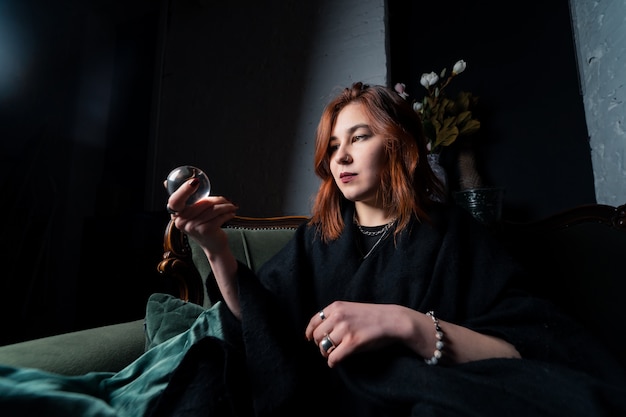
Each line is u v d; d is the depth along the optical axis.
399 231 0.66
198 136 2.17
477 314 0.59
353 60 1.77
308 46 1.90
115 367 0.65
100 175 2.65
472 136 1.55
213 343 0.52
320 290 0.66
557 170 1.52
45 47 2.81
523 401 0.40
